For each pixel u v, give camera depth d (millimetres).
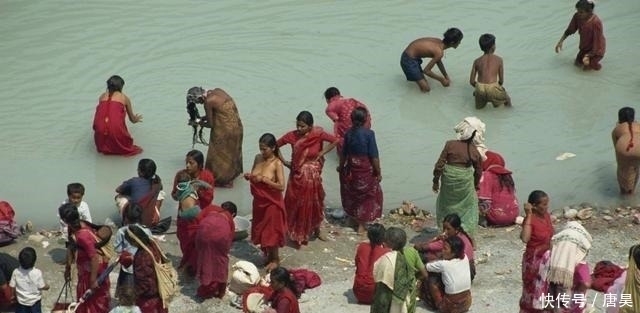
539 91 50875
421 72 50469
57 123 47844
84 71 52094
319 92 50500
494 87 48438
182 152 45750
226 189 43219
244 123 47750
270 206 36156
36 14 57719
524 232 31406
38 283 32781
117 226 40438
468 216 37688
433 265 33188
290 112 48719
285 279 30453
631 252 29656
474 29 56750
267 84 51156
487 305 34125
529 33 56469
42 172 44219
